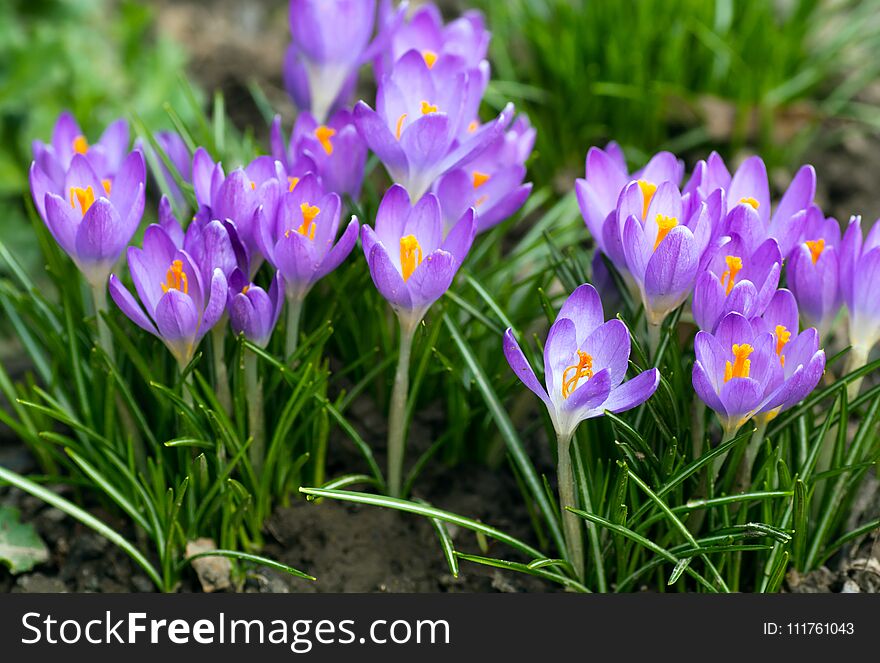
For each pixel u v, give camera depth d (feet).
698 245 2.20
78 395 2.43
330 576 2.43
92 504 2.52
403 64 2.35
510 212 2.41
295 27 2.50
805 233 2.33
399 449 2.42
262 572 2.43
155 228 2.26
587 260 2.52
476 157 2.39
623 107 3.09
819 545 2.39
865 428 2.35
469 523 2.29
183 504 2.41
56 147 2.44
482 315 2.43
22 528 2.47
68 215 2.29
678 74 3.07
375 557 2.45
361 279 2.47
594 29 3.09
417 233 2.26
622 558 2.34
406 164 2.32
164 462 2.43
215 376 2.39
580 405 2.17
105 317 2.34
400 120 2.35
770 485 2.33
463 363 2.52
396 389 2.37
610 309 2.39
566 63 3.07
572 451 2.29
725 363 2.18
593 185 2.33
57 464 2.56
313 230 2.29
